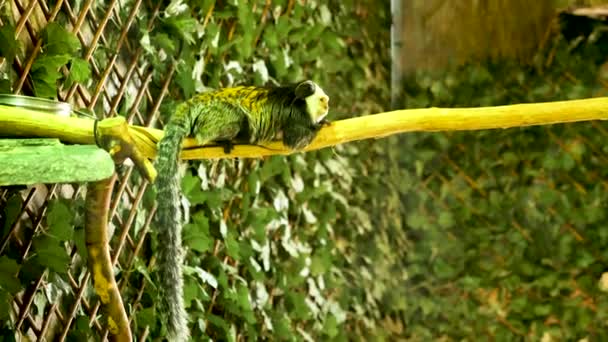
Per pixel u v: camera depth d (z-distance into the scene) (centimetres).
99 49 362
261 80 464
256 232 451
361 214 551
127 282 371
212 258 418
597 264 546
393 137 590
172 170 283
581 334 545
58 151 234
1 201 312
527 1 571
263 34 475
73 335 337
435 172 584
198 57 421
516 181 568
